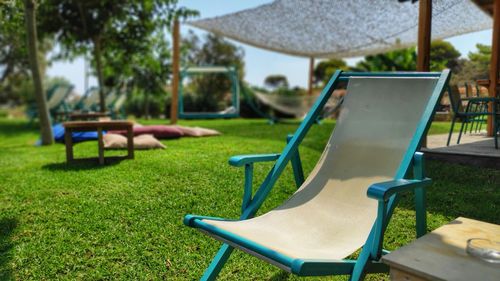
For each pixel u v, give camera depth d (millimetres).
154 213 2926
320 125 9086
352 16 6773
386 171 1961
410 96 2082
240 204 3172
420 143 1737
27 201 3170
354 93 2307
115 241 2508
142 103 16531
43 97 6777
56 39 9789
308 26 7637
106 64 11125
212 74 17250
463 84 5031
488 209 2844
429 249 1357
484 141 4859
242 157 1901
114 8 9250
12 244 2447
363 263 1443
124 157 4609
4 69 15078
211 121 12023
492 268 1203
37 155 5406
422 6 4516
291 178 3768
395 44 8500
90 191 3371
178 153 4957
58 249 2389
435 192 3248
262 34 8586
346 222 1836
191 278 2162
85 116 7078
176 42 9492
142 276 2158
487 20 6117
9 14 6613
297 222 1883
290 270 1337
